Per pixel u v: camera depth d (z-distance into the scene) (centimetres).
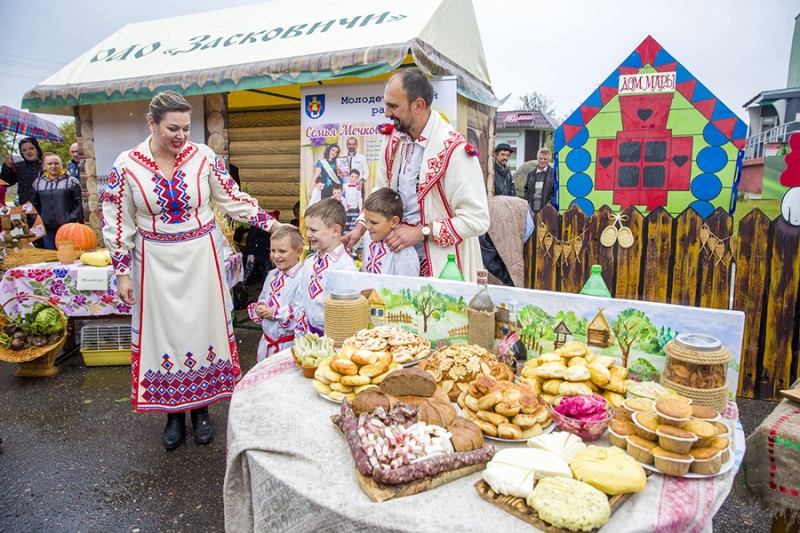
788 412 182
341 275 227
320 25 518
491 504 118
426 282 206
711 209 466
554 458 126
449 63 499
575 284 437
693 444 129
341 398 166
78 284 436
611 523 110
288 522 128
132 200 280
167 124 262
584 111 491
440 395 157
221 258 307
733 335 159
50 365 448
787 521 173
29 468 306
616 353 174
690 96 459
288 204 824
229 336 313
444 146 277
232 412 166
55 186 657
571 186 506
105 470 303
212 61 522
